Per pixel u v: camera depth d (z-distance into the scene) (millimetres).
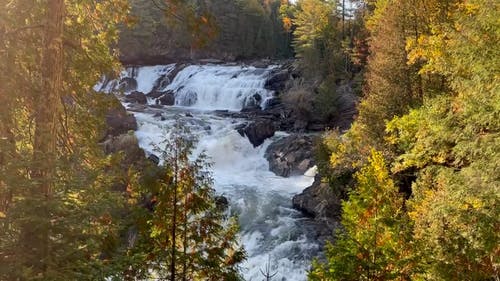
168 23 8688
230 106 50062
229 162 33625
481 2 10062
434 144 12922
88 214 5863
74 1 8719
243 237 21578
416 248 8586
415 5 20125
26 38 7039
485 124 9969
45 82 6719
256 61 69875
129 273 8484
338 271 8164
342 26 59969
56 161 5836
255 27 78625
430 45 13914
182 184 9250
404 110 20547
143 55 66500
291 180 30422
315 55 51562
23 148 7355
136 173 9500
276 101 47656
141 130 33656
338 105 42969
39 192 5676
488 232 8844
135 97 52406
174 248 8891
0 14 6160
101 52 9523
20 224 5352
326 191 23625
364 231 8453
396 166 14414
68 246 5621
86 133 9219
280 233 21656
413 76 20953
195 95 52344
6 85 6305
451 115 11312
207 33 8523
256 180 30094
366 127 21672
